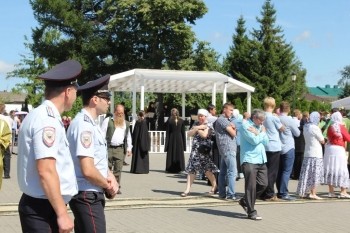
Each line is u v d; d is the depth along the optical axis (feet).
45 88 13.43
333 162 40.75
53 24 150.71
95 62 151.84
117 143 39.96
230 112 38.91
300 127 53.21
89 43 149.48
